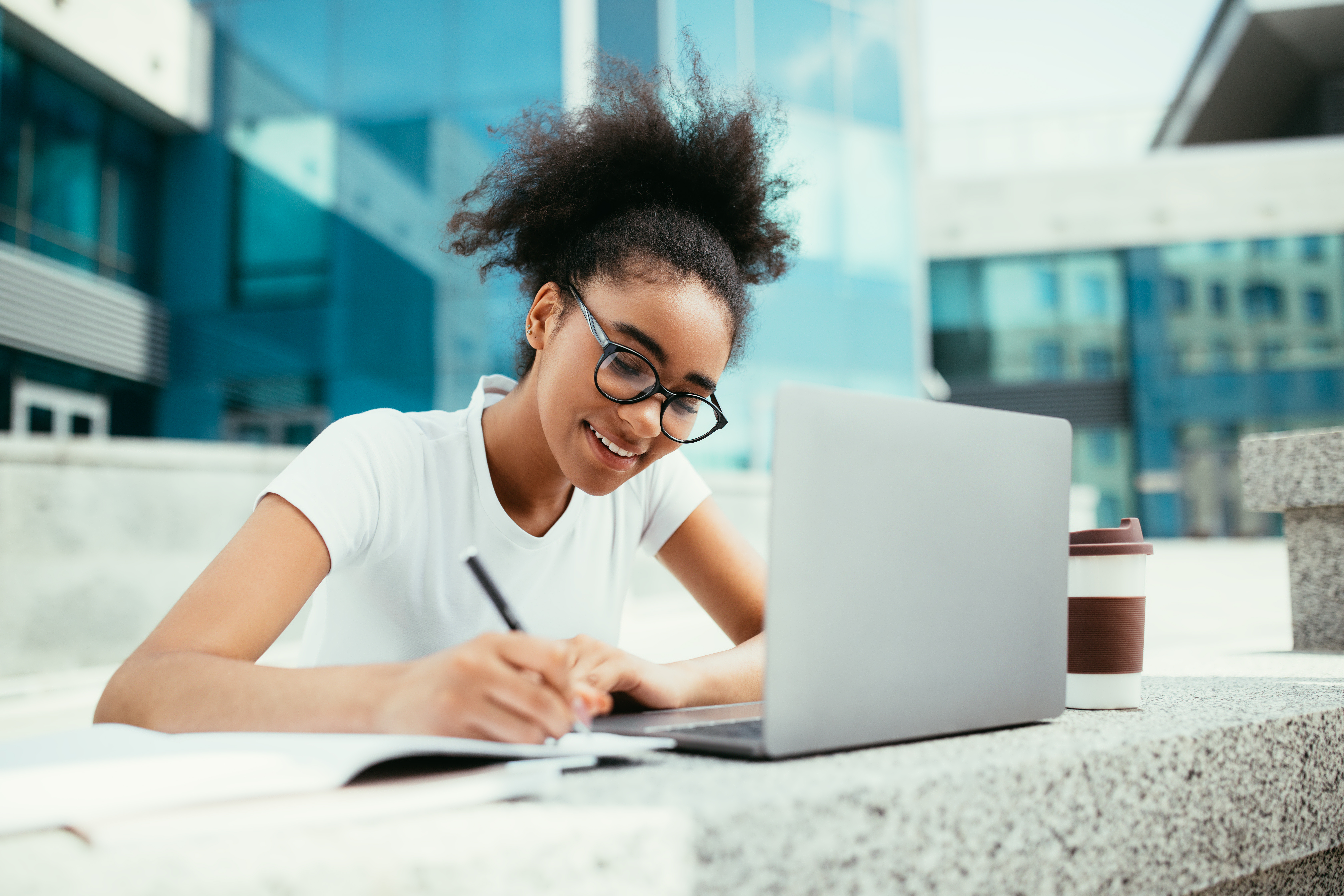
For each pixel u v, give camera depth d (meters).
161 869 0.44
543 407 1.11
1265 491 2.04
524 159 1.29
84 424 10.63
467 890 0.46
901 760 0.65
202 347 11.05
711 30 10.13
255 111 11.14
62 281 9.83
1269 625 3.46
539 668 0.65
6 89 9.63
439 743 0.61
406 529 1.16
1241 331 15.34
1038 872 0.63
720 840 0.50
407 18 10.90
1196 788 0.74
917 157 14.82
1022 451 0.84
